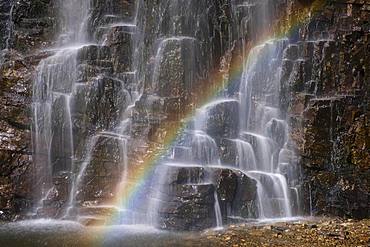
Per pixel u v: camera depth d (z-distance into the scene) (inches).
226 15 800.3
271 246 558.3
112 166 671.1
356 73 804.0
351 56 810.2
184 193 613.9
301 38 840.3
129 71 766.5
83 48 745.6
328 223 661.9
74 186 673.0
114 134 698.8
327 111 752.3
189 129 707.4
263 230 612.7
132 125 697.6
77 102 702.5
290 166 723.4
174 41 738.8
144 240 569.3
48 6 840.3
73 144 692.7
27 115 697.0
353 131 762.2
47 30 822.5
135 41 778.2
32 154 688.4
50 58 734.5
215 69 772.0
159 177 628.4
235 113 746.2
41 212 662.5
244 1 826.8
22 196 676.7
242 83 782.5
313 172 730.2
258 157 727.1
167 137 686.5
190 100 731.4
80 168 677.3
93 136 689.6
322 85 790.5
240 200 656.4
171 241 567.5
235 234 594.6
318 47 802.2
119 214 639.8
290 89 781.3
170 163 657.0
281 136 751.7
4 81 713.0
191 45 747.4
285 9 847.7
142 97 723.4
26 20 823.1
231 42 797.2
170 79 730.2
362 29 831.1
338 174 732.7
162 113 710.5
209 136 706.8
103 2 830.5
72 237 577.0
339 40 820.6
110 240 567.8
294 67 789.9
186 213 610.2
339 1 854.5
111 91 721.0
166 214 614.5
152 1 780.0
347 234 609.9
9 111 697.6
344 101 768.9
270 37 832.3
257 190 673.0
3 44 800.3
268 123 760.3
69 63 729.6
